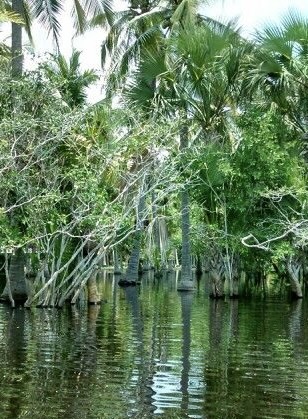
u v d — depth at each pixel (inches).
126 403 289.3
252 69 802.8
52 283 710.5
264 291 1024.2
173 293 967.0
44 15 784.9
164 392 310.0
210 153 861.2
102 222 666.2
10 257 808.3
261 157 826.8
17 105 644.7
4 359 383.6
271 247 868.0
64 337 475.5
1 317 602.9
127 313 657.0
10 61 739.4
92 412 273.7
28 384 320.2
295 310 706.2
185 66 864.9
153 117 759.7
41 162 653.3
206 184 861.8
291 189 804.6
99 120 722.8
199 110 880.3
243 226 877.2
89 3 805.2
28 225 667.4
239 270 978.1
